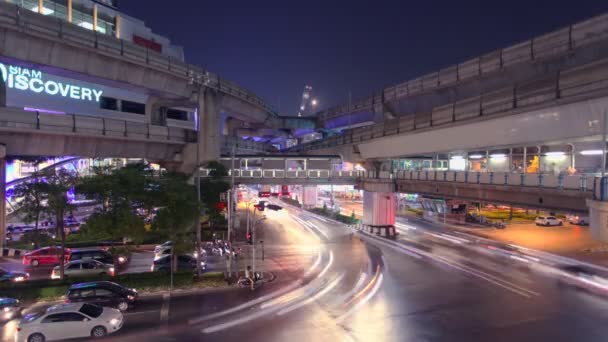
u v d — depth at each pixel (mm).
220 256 41125
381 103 56531
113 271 32250
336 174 56406
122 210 28578
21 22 33656
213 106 55062
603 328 21844
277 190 119250
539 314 24062
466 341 20281
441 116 39938
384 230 53875
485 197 34812
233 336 21078
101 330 21031
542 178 27812
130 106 67375
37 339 20203
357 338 20781
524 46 33562
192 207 30078
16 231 48375
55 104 57156
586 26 28547
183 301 26891
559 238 52281
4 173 40625
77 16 58875
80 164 66562
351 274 34000
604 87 24562
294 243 48250
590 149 30938
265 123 80188
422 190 44781
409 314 24281
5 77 51719
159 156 49625
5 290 26453
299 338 20812
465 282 31234
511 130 32406
